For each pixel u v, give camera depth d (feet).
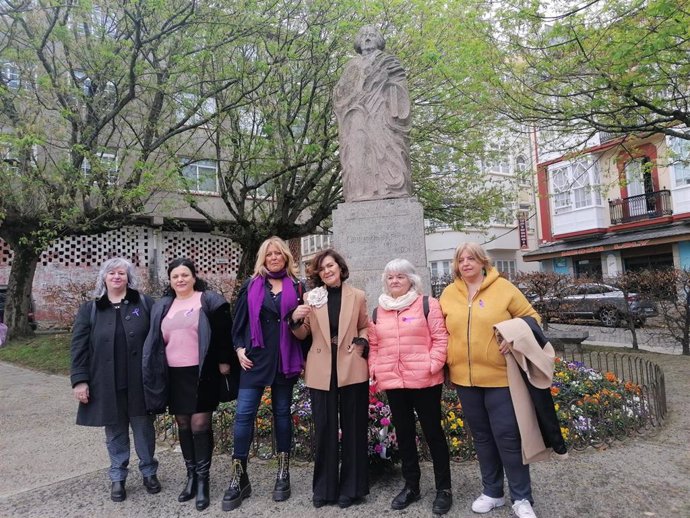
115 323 12.15
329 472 11.23
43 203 41.16
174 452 15.33
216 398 11.98
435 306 11.14
